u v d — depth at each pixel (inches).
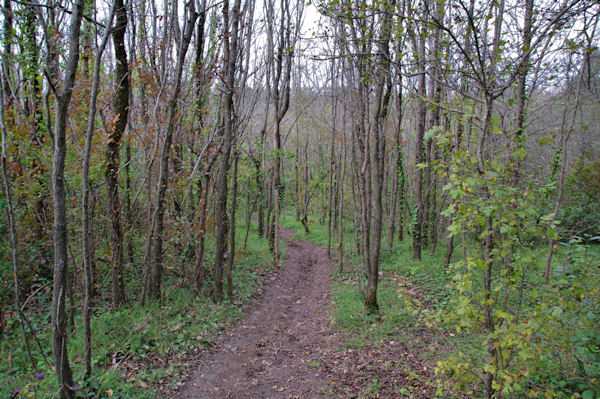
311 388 175.9
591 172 350.9
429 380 167.5
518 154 107.3
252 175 447.5
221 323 247.8
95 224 257.4
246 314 277.4
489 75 123.6
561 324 117.5
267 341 235.9
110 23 141.3
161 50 273.3
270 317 281.0
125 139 247.3
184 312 252.8
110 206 232.1
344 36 191.5
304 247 629.9
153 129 264.5
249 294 316.8
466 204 109.9
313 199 1026.7
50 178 215.6
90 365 152.6
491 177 107.7
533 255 107.7
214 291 285.0
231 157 313.4
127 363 180.9
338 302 291.9
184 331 222.4
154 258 257.3
